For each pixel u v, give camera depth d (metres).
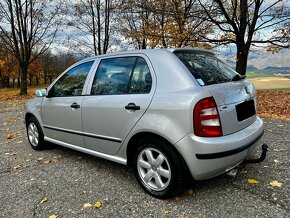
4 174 4.21
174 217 2.84
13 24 21.64
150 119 3.10
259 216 2.78
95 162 4.55
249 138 3.12
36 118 5.18
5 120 9.34
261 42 11.90
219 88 3.00
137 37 14.91
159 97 3.07
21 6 21.33
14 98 19.59
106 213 2.98
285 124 6.59
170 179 3.04
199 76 3.08
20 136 6.69
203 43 12.41
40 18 22.09
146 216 2.88
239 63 12.02
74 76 4.39
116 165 4.38
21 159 4.90
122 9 14.62
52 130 4.84
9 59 44.38
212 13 11.30
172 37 12.27
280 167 3.95
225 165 2.90
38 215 3.00
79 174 4.07
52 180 3.89
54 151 5.29
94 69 4.07
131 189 3.51
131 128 3.31
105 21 20.23
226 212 2.88
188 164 2.87
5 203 3.30
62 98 4.49
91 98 3.92
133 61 3.55
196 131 2.80
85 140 4.11
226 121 2.94
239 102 3.17
